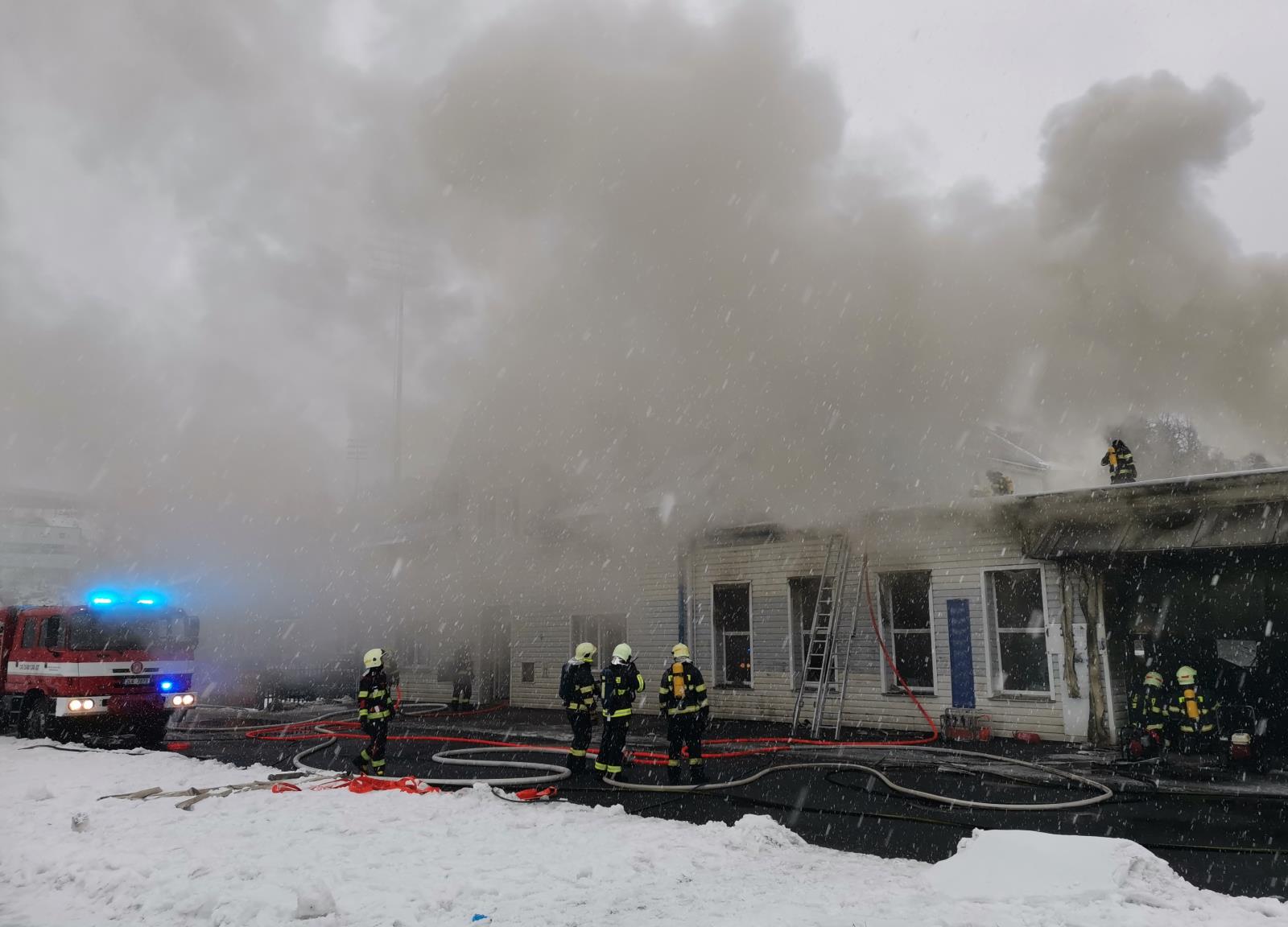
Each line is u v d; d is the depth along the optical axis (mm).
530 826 7051
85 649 13344
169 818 7523
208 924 4840
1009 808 7574
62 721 13422
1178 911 4559
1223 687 11258
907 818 7391
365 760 10047
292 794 8531
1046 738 11977
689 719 9055
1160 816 7367
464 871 5707
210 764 11031
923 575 13688
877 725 13586
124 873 5730
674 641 16375
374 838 6633
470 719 17219
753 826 6543
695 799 8383
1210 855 6121
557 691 18047
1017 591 12789
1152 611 11852
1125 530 11227
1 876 6016
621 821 7246
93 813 7754
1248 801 7930
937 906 4691
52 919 5027
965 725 12453
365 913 4879
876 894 5004
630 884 5398
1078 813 7520
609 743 9344
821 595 13938
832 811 7719
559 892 5203
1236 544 10102
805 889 5191
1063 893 4730
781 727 14156
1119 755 10672
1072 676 11820
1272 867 5805
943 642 13164
